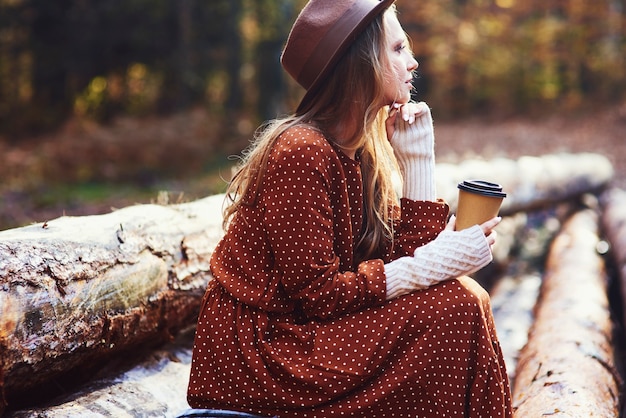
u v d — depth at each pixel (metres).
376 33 2.05
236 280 2.01
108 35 18.20
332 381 1.89
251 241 2.01
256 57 18.73
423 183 2.18
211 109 17.11
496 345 2.01
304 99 2.09
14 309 2.05
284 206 1.92
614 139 14.65
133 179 11.36
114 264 2.48
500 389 1.91
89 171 11.37
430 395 1.91
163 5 18.02
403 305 1.94
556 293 4.26
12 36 18.41
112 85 19.02
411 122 2.16
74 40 18.25
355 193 2.08
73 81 18.83
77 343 2.31
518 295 4.88
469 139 15.93
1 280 2.04
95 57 18.47
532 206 6.89
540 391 2.69
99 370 2.61
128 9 17.92
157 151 12.05
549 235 7.14
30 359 2.12
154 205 3.13
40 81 18.70
